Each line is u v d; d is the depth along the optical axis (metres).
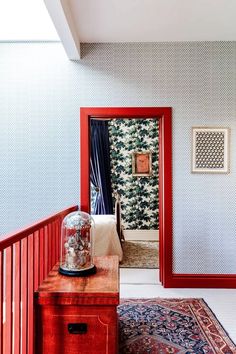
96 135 6.68
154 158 6.96
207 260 3.66
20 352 1.69
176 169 3.67
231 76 3.66
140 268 4.46
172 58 3.66
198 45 3.66
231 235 3.67
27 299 1.81
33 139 3.69
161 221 3.77
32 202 3.69
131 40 3.61
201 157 3.66
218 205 3.67
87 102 3.66
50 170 3.68
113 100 3.66
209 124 3.66
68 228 1.99
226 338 2.44
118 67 3.66
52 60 3.68
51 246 2.50
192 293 3.44
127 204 6.95
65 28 2.83
